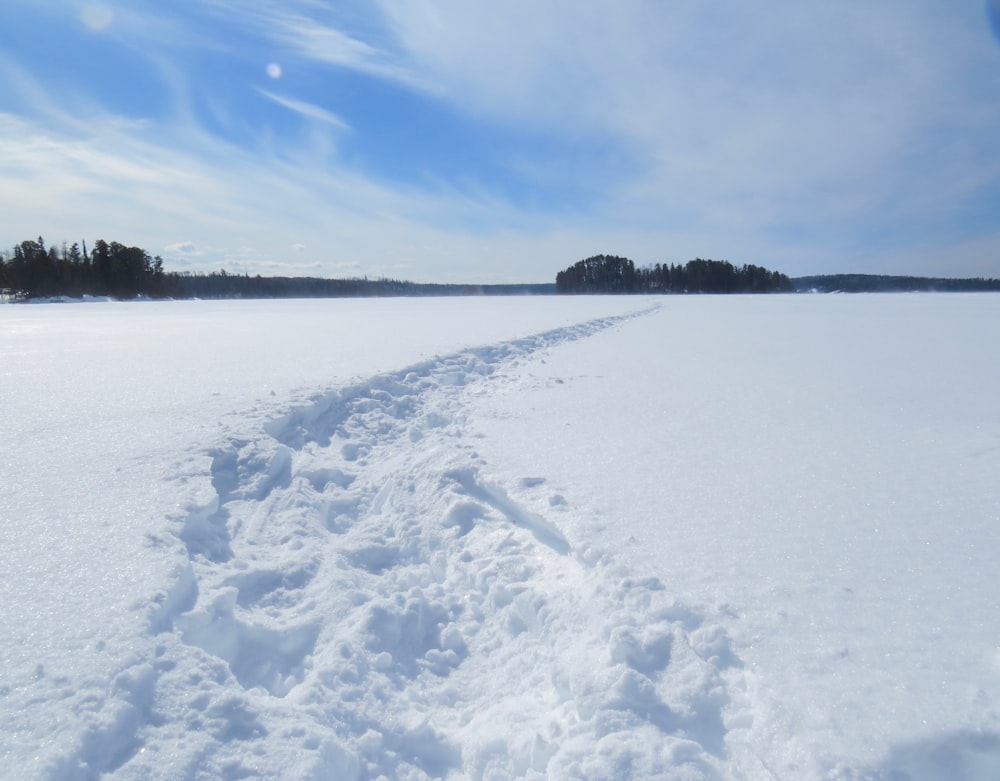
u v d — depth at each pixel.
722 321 22.12
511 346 13.03
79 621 2.78
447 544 4.32
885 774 2.09
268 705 2.64
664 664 2.72
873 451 5.49
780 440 5.96
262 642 3.28
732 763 2.28
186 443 5.24
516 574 3.81
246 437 5.51
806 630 2.81
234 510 4.56
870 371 9.88
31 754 2.07
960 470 4.90
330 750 2.47
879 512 4.10
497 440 6.19
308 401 6.77
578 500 4.44
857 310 27.31
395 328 17.56
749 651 2.71
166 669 2.62
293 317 24.22
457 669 3.30
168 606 3.02
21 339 14.62
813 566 3.39
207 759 2.27
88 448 5.13
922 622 2.83
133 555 3.36
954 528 3.81
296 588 3.75
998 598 3.00
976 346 12.87
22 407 6.61
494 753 2.62
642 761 2.27
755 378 9.48
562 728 2.57
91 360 10.42
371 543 4.35
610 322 21.42
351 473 5.61
